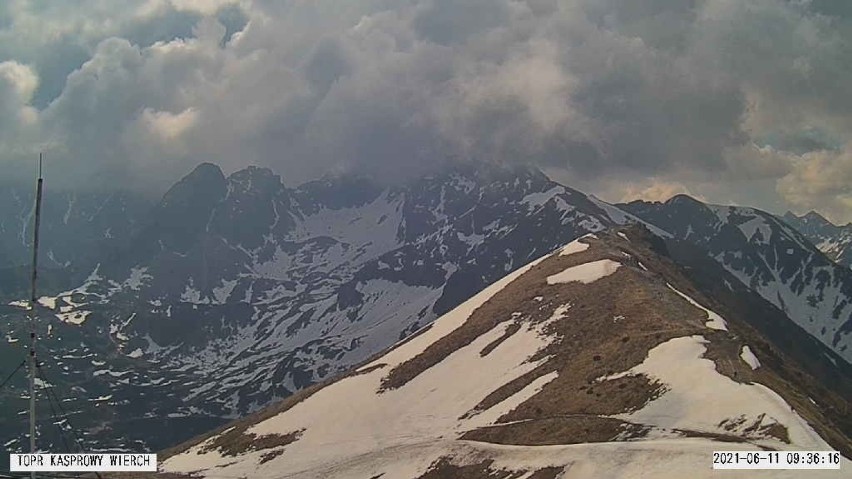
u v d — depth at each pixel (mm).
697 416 113688
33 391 73562
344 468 149500
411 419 162000
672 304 167875
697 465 97688
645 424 116062
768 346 177250
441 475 132000
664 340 144000
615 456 107750
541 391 146625
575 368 149000
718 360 130000
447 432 148000
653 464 102562
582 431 122000
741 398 112750
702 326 151750
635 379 132250
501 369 166625
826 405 156250
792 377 159750
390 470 141375
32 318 74812
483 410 151125
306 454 163125
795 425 102188
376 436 160000
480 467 127562
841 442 104625
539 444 125500
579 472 108625
